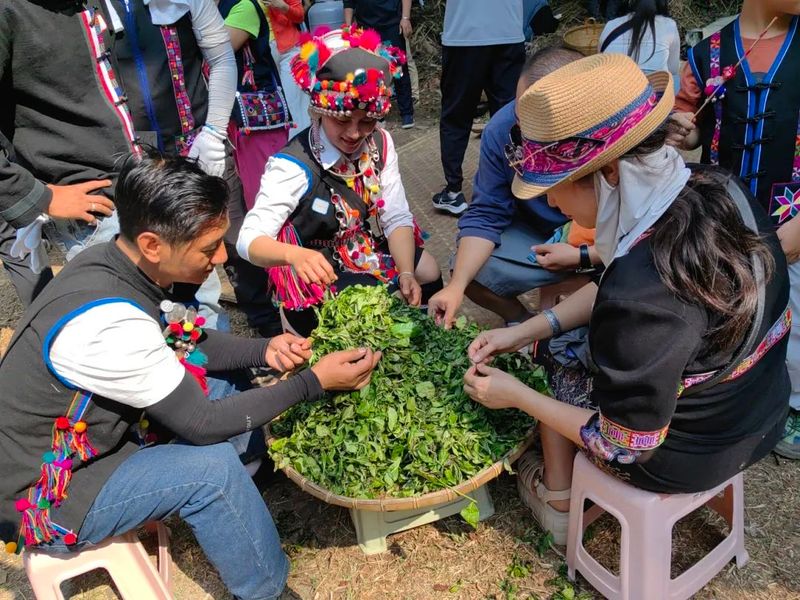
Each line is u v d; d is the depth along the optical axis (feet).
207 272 6.77
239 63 12.02
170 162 6.29
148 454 6.86
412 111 23.15
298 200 8.82
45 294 6.48
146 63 9.03
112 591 8.15
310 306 9.05
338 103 7.86
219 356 8.26
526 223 10.39
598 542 8.02
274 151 12.69
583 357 7.84
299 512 8.85
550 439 7.49
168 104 9.33
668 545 6.63
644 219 5.33
